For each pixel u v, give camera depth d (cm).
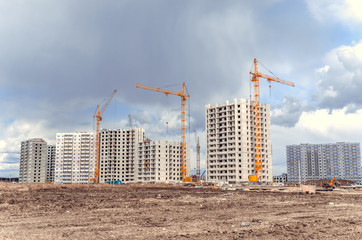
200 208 4309
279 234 2412
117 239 2186
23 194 7050
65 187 11694
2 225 2750
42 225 2758
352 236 2347
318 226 2786
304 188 9006
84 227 2672
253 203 5184
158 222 2975
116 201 5344
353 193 9062
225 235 2359
